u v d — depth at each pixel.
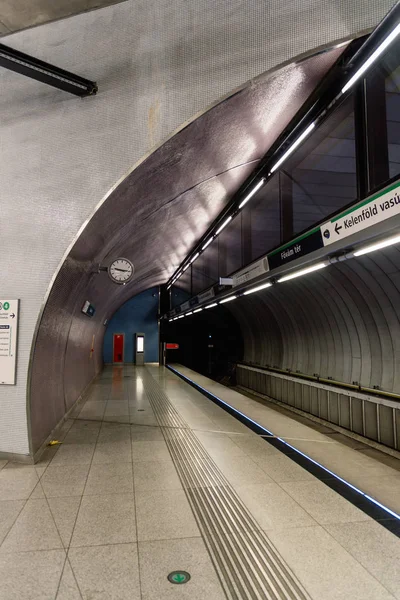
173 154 5.38
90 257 6.55
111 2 5.26
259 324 13.92
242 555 2.94
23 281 5.27
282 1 4.36
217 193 8.38
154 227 8.89
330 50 4.11
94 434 6.48
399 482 4.58
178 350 26.98
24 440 5.06
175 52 4.91
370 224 4.39
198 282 21.44
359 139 4.88
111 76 5.20
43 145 5.41
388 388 7.21
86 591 2.52
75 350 9.38
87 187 5.20
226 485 4.32
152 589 2.54
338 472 4.87
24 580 2.64
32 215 5.34
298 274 6.58
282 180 9.70
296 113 5.61
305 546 3.06
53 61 5.39
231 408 8.80
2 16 5.37
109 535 3.24
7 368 5.13
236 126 5.42
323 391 9.45
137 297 23.89
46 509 3.71
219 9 4.71
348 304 7.89
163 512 3.65
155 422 7.36
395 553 2.97
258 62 4.45
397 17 3.23
